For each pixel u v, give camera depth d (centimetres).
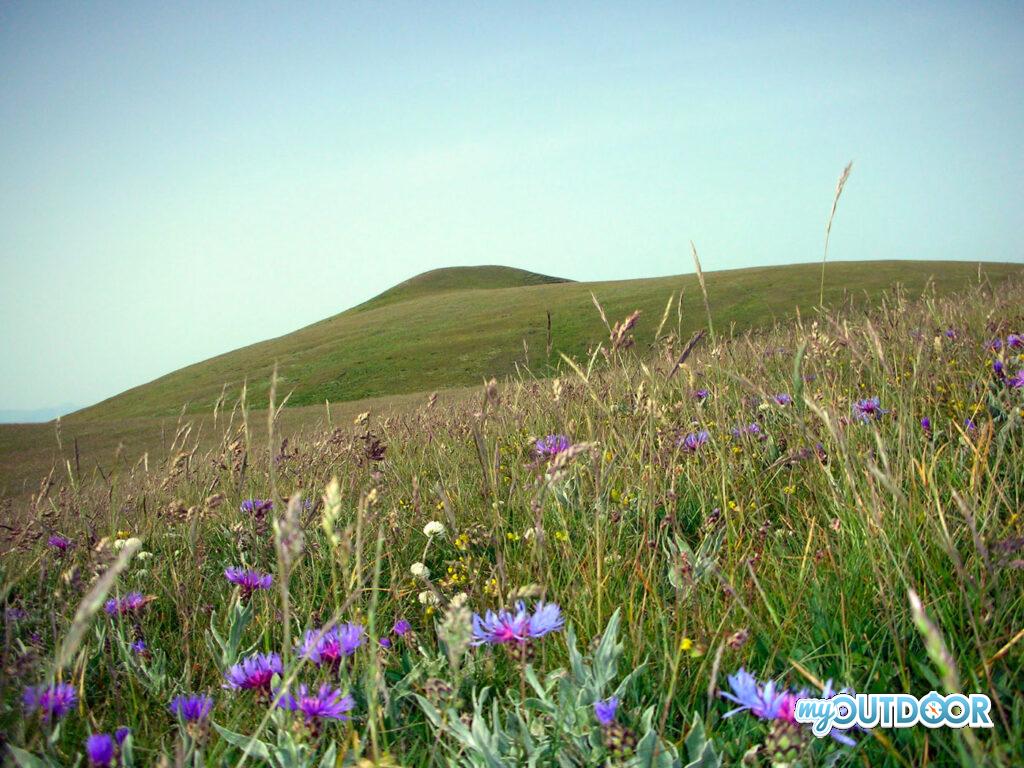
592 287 7081
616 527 300
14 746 165
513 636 167
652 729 150
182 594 276
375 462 385
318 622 250
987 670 158
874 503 216
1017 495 254
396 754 176
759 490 323
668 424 330
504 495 370
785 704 138
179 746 159
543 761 161
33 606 266
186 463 399
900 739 167
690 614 220
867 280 4672
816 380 397
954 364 429
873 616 212
